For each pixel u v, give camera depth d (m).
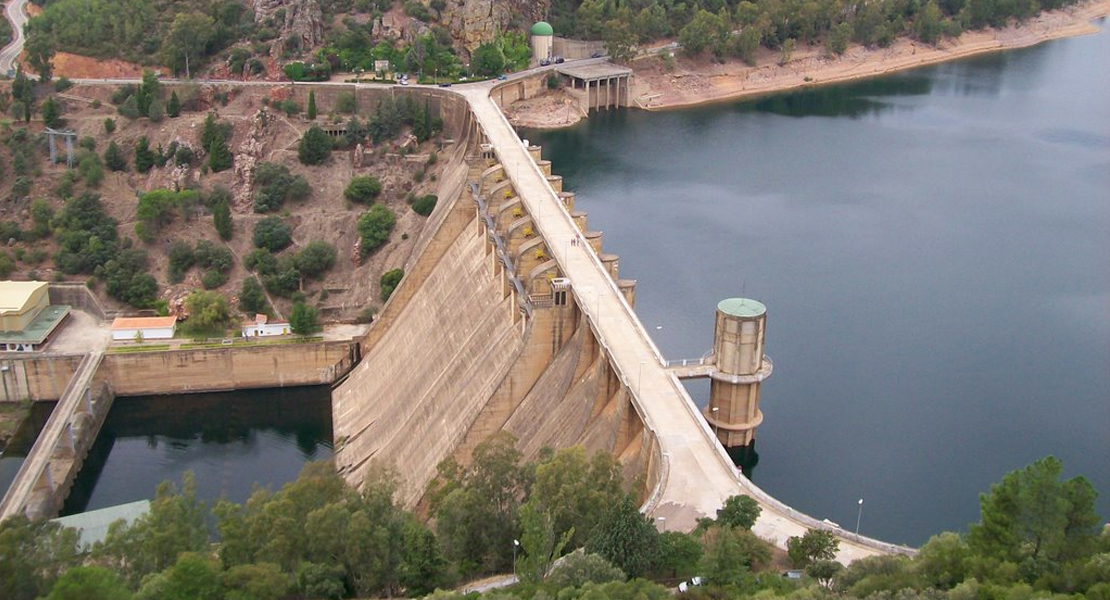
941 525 148.88
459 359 187.00
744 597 95.25
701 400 182.75
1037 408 177.75
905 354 196.00
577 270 179.12
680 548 108.44
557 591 100.56
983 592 91.38
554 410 160.38
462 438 165.25
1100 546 99.50
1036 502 98.56
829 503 153.88
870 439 169.50
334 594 111.12
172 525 116.00
